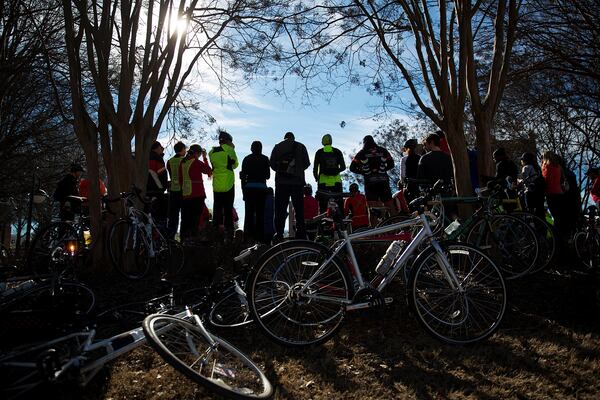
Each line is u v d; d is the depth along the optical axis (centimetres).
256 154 955
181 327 402
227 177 969
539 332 515
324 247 459
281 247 450
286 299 450
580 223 934
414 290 466
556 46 1102
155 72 814
